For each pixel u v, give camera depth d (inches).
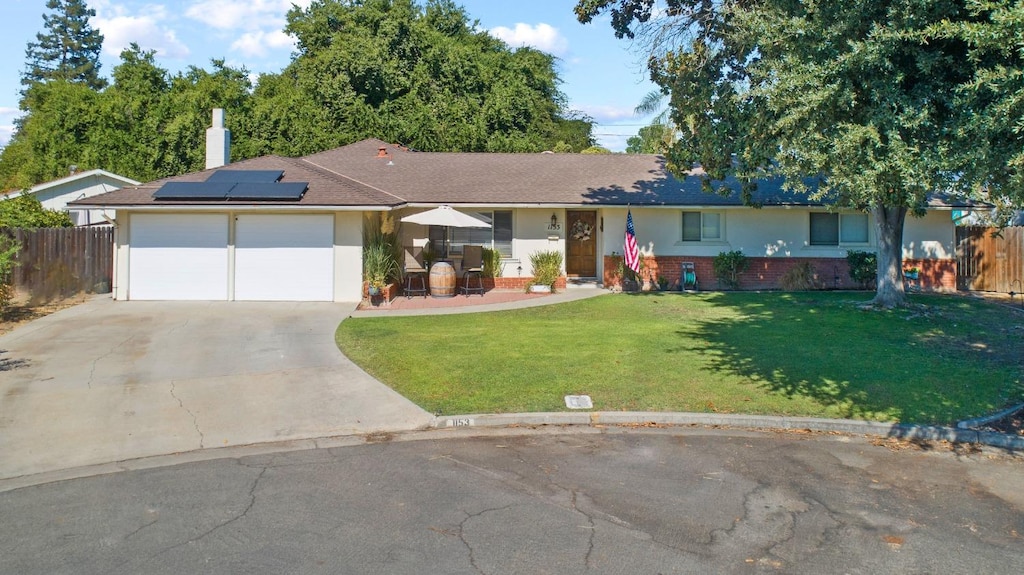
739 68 552.7
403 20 1497.3
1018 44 239.5
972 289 843.4
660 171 898.7
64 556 191.6
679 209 810.8
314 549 194.9
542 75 1724.9
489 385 379.2
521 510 223.0
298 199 655.8
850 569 185.5
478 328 550.6
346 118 1374.3
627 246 780.6
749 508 226.5
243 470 265.4
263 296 673.6
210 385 381.1
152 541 201.0
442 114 1448.1
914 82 297.3
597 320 594.9
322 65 1421.0
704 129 538.9
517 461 273.1
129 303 647.8
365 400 357.1
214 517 218.7
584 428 320.5
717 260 810.8
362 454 284.2
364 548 195.5
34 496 239.6
